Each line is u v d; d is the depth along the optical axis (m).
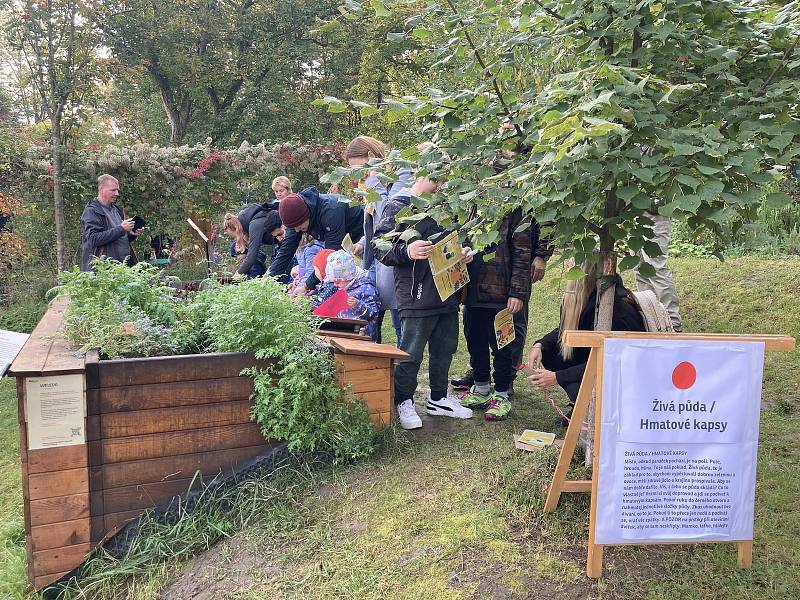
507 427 4.19
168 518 3.40
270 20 23.19
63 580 3.21
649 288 5.02
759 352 2.43
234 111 23.92
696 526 2.47
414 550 2.84
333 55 24.20
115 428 3.30
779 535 2.76
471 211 3.08
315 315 4.28
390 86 17.20
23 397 3.13
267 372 3.59
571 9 2.54
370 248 5.09
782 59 2.46
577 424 2.77
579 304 3.29
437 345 4.32
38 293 9.77
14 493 4.54
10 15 8.60
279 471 3.56
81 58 8.98
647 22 2.33
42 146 9.73
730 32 2.42
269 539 3.17
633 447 2.40
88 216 7.09
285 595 2.75
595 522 2.44
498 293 4.30
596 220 2.97
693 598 2.40
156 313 4.03
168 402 3.40
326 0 23.02
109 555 3.26
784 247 7.05
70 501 3.24
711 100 2.48
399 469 3.57
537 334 6.55
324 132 23.41
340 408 3.69
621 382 2.38
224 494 3.45
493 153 2.62
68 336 3.68
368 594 2.63
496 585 2.54
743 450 2.45
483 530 2.86
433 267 3.86
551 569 2.58
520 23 2.50
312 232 5.43
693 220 2.42
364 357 3.83
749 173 2.10
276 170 11.27
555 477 2.85
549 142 2.04
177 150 10.77
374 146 4.98
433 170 2.73
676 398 2.40
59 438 3.20
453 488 3.27
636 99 2.18
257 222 6.12
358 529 3.10
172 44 21.44
